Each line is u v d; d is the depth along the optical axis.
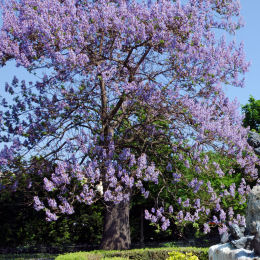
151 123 15.43
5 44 12.72
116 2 15.52
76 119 15.39
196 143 14.01
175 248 14.51
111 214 16.59
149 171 13.64
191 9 13.79
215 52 14.45
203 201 15.31
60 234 20.84
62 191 14.30
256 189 7.98
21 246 20.55
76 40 13.53
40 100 15.27
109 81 14.77
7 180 15.01
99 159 14.20
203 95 14.76
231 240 7.55
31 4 13.46
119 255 14.11
